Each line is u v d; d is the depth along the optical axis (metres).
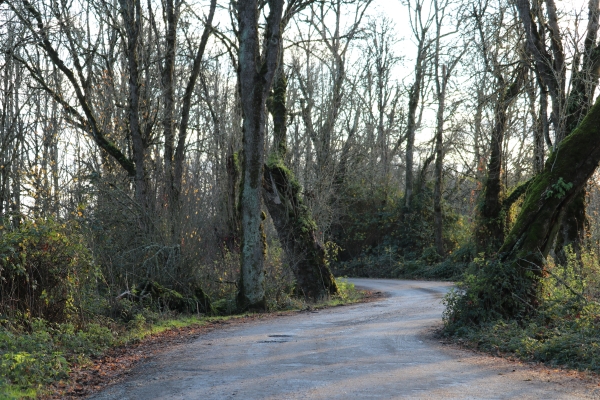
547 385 7.94
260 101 20.59
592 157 13.90
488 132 33.78
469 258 41.03
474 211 37.88
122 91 25.44
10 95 25.52
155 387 8.27
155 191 22.52
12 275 12.21
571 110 20.72
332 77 38.59
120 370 9.91
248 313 20.41
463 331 12.98
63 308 13.29
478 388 7.71
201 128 32.84
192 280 20.70
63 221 15.95
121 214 21.11
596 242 21.12
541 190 14.00
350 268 49.69
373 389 7.66
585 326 11.16
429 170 53.19
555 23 20.47
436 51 42.91
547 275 13.90
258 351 11.20
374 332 13.86
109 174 23.03
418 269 44.16
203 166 32.44
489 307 13.53
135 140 21.95
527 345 10.62
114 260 19.11
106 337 12.62
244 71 20.47
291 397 7.32
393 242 49.56
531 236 13.70
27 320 12.11
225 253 24.83
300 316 18.89
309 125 38.03
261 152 20.97
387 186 51.50
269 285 22.94
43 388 8.33
